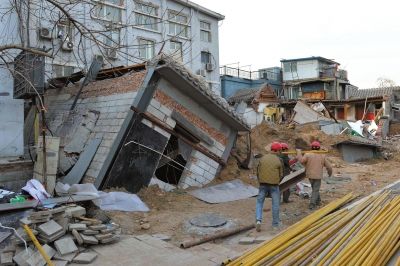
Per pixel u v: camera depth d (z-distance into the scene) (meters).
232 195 10.60
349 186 12.03
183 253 5.98
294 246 5.51
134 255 5.87
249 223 7.87
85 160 10.26
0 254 5.64
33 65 8.34
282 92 46.53
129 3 19.92
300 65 47.69
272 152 7.87
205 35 29.34
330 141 21.30
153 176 10.52
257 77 48.19
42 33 13.46
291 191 11.17
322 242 5.66
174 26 25.44
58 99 13.82
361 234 5.76
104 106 11.23
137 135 10.05
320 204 9.42
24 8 9.27
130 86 10.66
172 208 9.13
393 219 6.62
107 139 10.18
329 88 45.34
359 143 21.38
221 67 42.31
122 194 8.95
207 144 11.73
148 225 7.55
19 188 9.14
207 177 11.73
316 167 9.02
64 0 8.97
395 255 5.35
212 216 8.21
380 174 14.90
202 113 11.52
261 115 31.14
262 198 7.57
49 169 8.70
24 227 5.80
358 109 36.50
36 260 5.35
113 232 6.57
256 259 5.14
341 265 4.68
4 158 10.20
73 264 5.50
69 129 11.84
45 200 7.13
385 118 32.16
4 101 10.82
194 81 10.55
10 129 10.91
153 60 10.34
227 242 6.85
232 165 12.75
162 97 10.49
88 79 12.47
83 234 6.15
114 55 10.79
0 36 10.53
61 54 14.02
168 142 11.48
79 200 7.28
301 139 19.53
